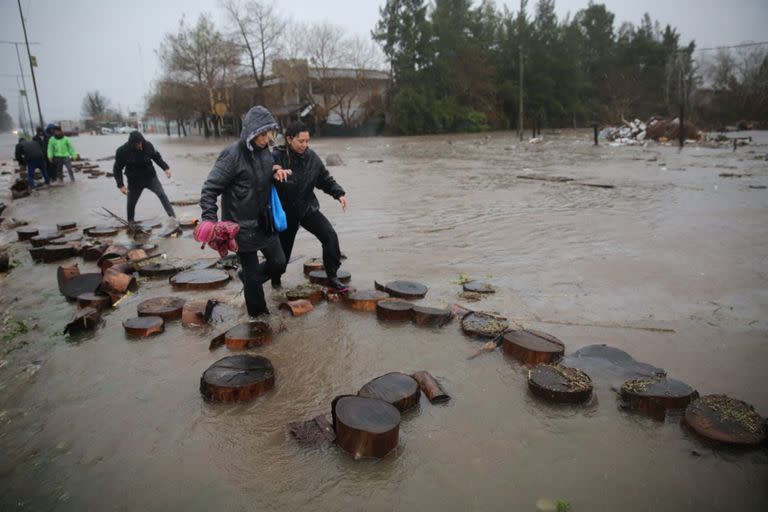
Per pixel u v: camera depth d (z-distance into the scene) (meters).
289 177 4.38
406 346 3.81
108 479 2.49
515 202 9.68
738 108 44.12
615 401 3.05
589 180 12.55
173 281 5.14
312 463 2.56
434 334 4.00
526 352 3.50
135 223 8.23
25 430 2.92
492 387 3.24
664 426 2.82
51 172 15.13
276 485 2.42
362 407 2.78
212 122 55.34
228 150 3.96
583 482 2.40
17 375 3.54
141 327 4.05
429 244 6.71
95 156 26.73
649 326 4.04
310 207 4.61
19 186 13.08
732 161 16.59
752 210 8.27
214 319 4.32
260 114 3.91
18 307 4.84
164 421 2.94
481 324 4.02
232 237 3.83
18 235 7.81
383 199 10.48
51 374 3.52
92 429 2.89
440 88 52.12
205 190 3.89
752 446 2.58
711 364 3.44
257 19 46.59
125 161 7.87
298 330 4.11
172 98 54.31
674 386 3.01
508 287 5.00
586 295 4.73
